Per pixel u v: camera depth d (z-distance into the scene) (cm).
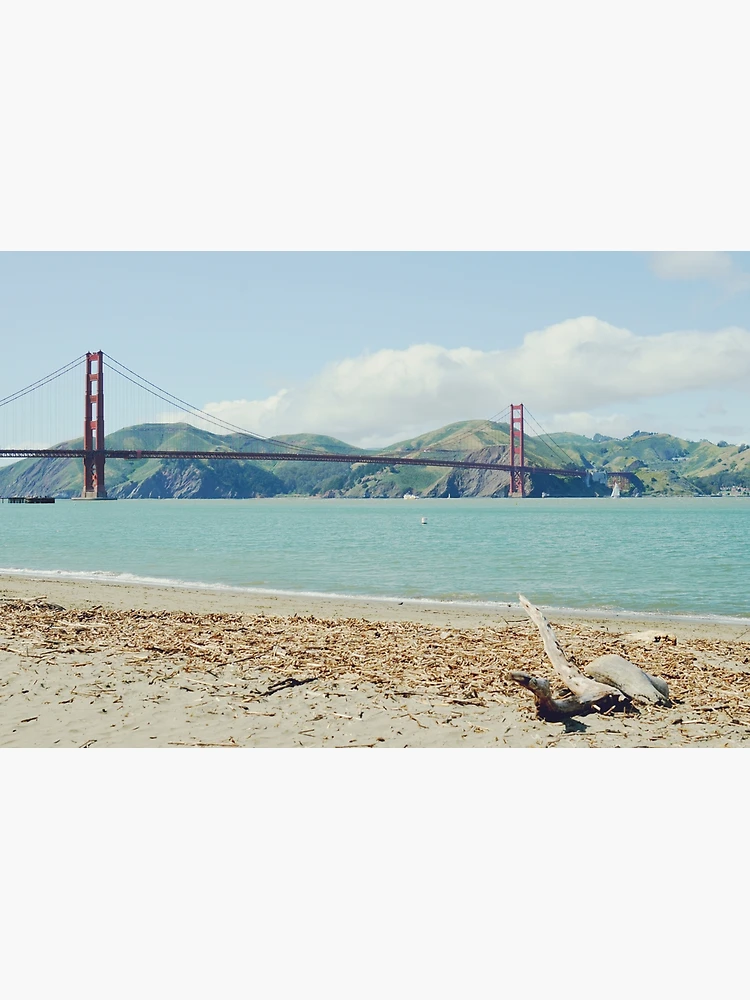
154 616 1309
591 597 1805
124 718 734
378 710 761
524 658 987
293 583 2064
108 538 4234
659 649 1074
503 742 680
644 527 5481
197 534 4681
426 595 1828
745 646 1112
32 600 1459
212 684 844
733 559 2784
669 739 689
